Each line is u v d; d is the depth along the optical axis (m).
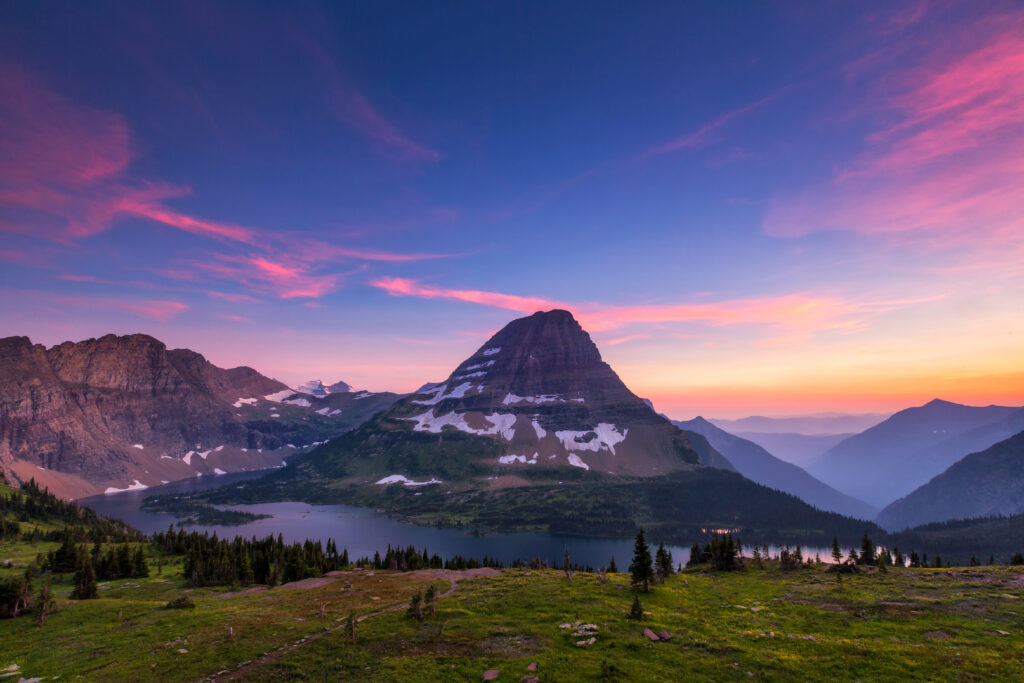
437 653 55.75
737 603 74.56
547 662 51.81
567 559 102.69
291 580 127.94
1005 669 45.53
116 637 68.94
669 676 47.75
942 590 73.50
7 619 80.56
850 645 53.16
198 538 182.75
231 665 56.03
